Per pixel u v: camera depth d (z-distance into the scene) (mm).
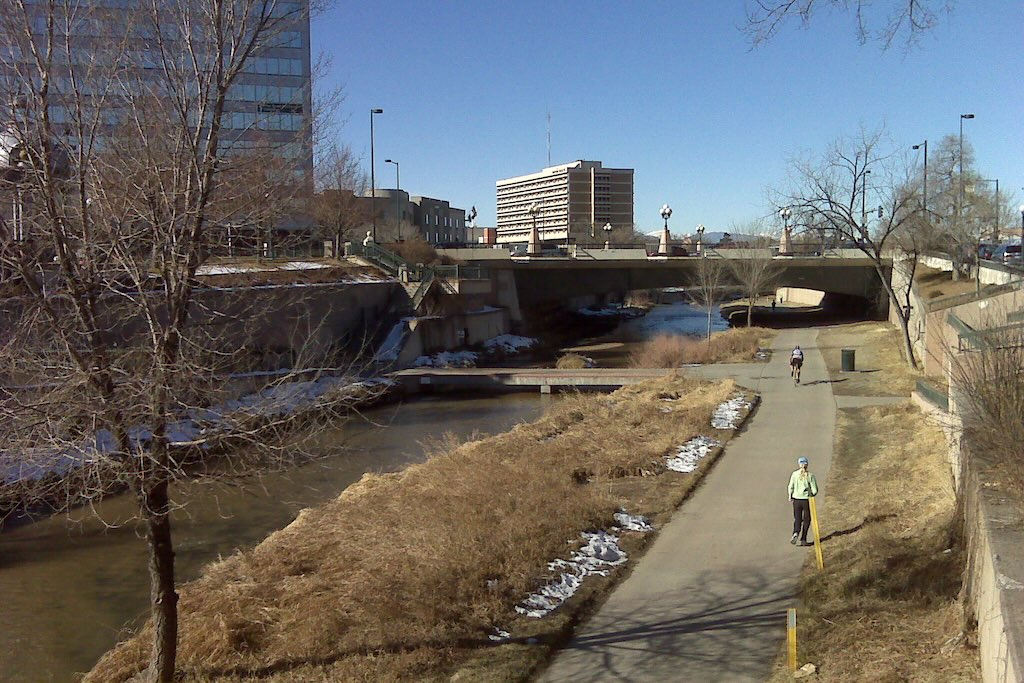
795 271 58062
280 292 19656
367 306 44062
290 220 15578
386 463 23656
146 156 8289
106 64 9133
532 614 10836
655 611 10992
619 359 46375
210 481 9195
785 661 9141
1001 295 21391
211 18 8344
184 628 10922
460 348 47375
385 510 15438
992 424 9664
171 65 8336
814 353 40750
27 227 8695
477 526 13547
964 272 42344
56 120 9320
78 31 8477
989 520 7871
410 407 33875
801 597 11102
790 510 15641
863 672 8391
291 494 20344
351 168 47094
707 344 42250
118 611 13672
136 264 8227
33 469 8969
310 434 11688
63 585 14773
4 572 15375
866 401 27297
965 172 57312
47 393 7945
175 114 8594
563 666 9484
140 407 8000
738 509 15773
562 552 12938
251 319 11562
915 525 13602
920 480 16328
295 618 11055
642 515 15336
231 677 9547
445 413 32344
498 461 18562
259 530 17609
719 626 10359
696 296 79500
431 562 12023
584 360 43125
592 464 18812
